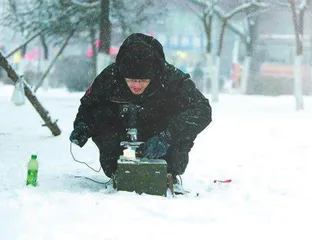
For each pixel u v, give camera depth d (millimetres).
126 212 10062
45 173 16125
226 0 70812
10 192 11625
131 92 13406
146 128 13711
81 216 9695
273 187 14578
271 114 41875
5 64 22203
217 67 59312
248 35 78625
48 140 24234
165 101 13484
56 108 43938
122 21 54906
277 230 9516
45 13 51844
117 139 13812
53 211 9977
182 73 13633
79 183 14492
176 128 12961
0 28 63031
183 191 13453
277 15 78500
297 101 47656
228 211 10734
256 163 19625
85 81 84000
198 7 67062
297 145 24484
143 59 12648
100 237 8570
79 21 51500
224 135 27672
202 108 13258
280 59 84250
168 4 58156
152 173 12375
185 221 9773
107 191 12695
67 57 84438
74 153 20875
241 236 9039
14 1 52969
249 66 81938
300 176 16828
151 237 8703
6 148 21641
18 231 8758
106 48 44094
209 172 17656
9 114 37250
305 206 11695
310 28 82938
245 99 66500
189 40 102000
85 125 13664
